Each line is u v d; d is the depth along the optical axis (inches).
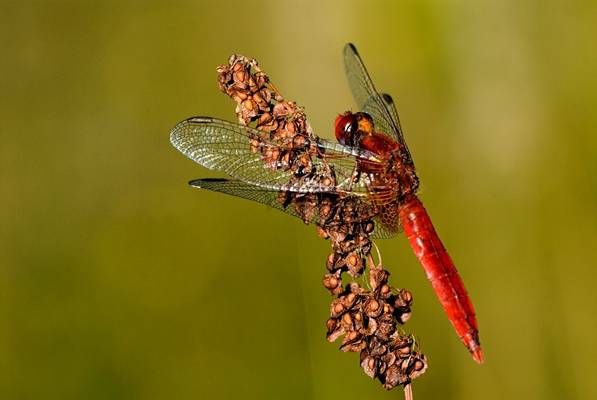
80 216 19.9
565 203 20.0
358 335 17.7
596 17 20.0
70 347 19.6
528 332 19.8
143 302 19.7
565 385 19.7
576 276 19.8
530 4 20.2
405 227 18.4
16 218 19.8
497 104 20.2
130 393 19.5
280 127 18.0
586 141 19.9
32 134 20.0
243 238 19.9
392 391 19.5
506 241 20.0
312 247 19.7
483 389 19.7
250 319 19.7
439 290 18.3
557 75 20.1
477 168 20.1
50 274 19.7
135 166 20.1
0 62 20.1
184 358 19.7
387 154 18.3
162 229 19.9
